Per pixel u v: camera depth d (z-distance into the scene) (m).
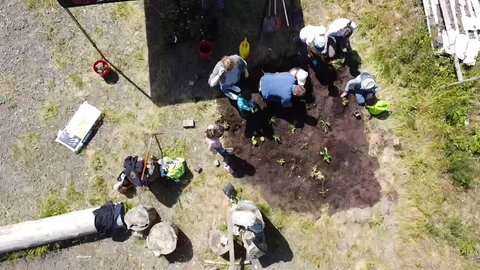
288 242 9.09
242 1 9.89
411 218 9.04
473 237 8.94
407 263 8.93
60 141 9.52
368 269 8.94
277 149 9.32
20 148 9.58
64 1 7.64
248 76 9.54
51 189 9.45
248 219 8.07
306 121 9.37
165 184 9.34
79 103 9.67
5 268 9.23
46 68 9.82
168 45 9.77
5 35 9.95
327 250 9.03
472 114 9.34
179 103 9.59
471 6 9.63
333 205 9.14
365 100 9.27
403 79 9.45
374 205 9.12
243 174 9.30
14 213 9.41
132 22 9.91
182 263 9.12
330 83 9.47
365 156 9.27
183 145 9.46
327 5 9.83
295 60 9.60
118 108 9.63
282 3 9.80
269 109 9.41
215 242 8.98
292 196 9.20
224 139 9.41
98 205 9.34
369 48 9.65
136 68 9.76
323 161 9.26
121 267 9.17
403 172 9.20
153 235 8.86
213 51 9.73
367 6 9.81
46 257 9.24
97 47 9.81
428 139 9.27
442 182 9.13
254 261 9.07
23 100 9.73
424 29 9.62
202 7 9.73
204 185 9.34
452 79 9.44
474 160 9.15
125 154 9.47
